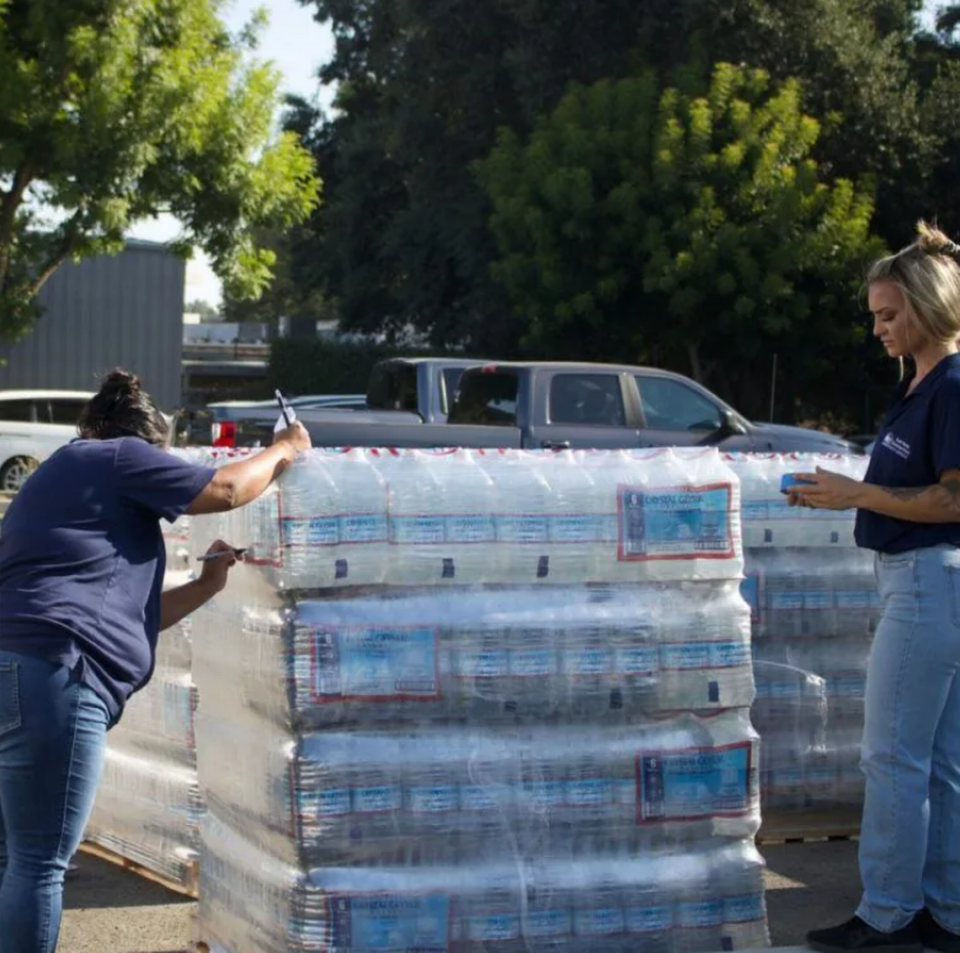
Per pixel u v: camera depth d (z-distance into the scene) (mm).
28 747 3967
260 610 4496
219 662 4781
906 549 4535
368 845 4324
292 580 4273
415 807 4367
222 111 26031
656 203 27609
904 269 4543
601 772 4547
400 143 34312
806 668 6348
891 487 4562
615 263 28031
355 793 4312
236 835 4773
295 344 37438
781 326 27125
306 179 28547
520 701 4477
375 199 38750
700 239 26719
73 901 5688
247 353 54125
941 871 4664
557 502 4543
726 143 27781
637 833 4582
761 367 29859
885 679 4566
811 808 6379
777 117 27812
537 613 4508
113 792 6062
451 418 15148
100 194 25203
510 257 28609
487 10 31797
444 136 33969
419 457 4469
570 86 29375
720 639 4668
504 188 29406
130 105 25016
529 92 31031
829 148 29703
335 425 13445
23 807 4004
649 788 4582
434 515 4422
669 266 26750
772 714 6301
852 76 29438
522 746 4496
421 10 32500
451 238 33750
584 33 30281
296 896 4289
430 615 4414
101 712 4043
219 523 4852
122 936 5273
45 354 35656
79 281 35844
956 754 4637
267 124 26625
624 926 4523
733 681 4672
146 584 4152
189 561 5598
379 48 37594
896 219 30047
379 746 4371
